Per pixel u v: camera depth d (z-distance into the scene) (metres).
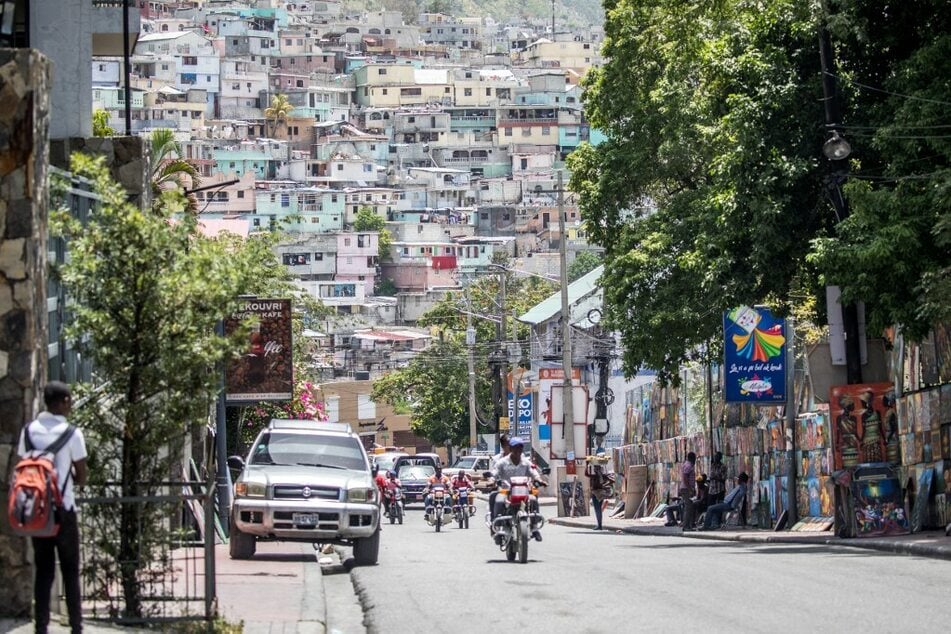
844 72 65.31
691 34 76.00
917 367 64.06
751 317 75.75
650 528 88.94
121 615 30.14
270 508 51.66
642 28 92.06
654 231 90.81
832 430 63.91
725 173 65.50
